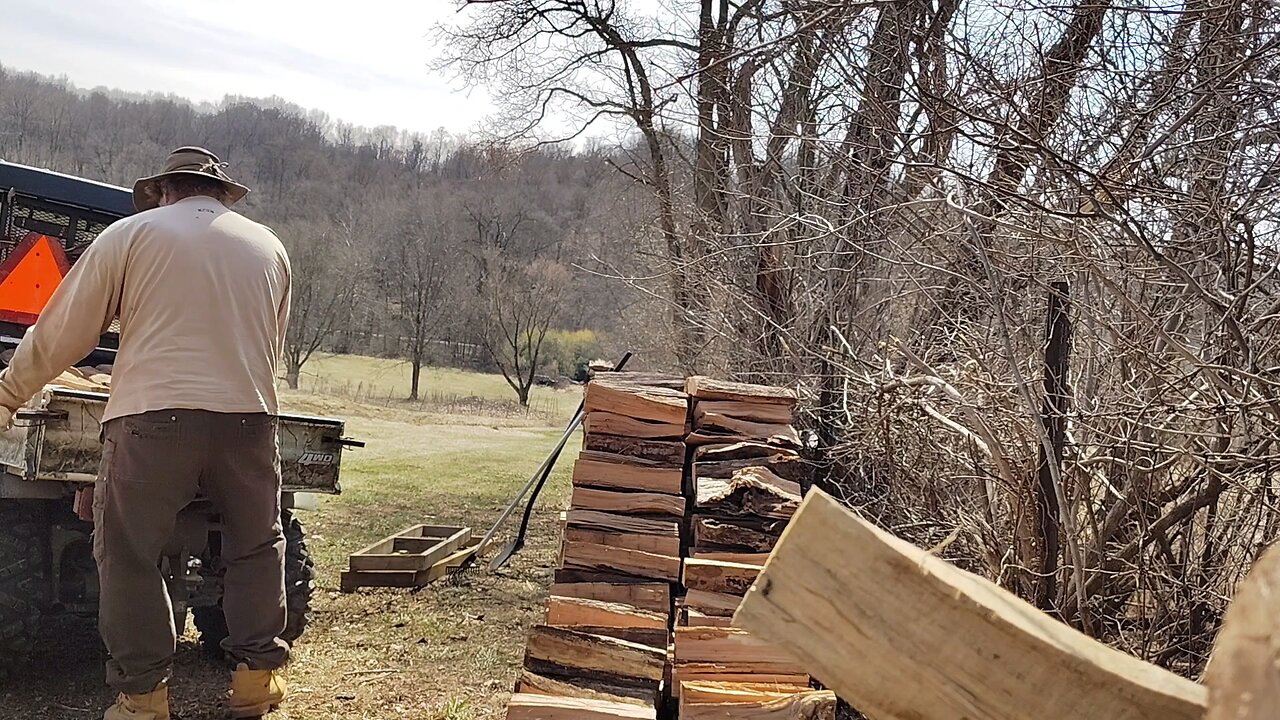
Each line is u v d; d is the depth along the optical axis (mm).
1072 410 4035
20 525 4402
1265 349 3596
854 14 5793
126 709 3879
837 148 6473
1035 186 4121
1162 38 4301
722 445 4641
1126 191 3777
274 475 4109
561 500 11961
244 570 4102
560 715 3377
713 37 8195
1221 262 3600
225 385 3861
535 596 6867
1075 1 4531
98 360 5582
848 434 5562
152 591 3848
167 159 4227
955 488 4648
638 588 4211
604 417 4617
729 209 8984
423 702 4676
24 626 4379
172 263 3828
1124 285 4047
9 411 3873
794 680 3531
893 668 1099
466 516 10258
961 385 4414
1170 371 3785
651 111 8945
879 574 1103
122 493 3762
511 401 35406
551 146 14500
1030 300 4379
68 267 5152
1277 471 3535
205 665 5039
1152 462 3770
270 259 4129
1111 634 4023
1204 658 3744
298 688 4777
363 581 6816
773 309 7770
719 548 4180
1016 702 1085
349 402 26578
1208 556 3912
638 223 12398
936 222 5078
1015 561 4078
